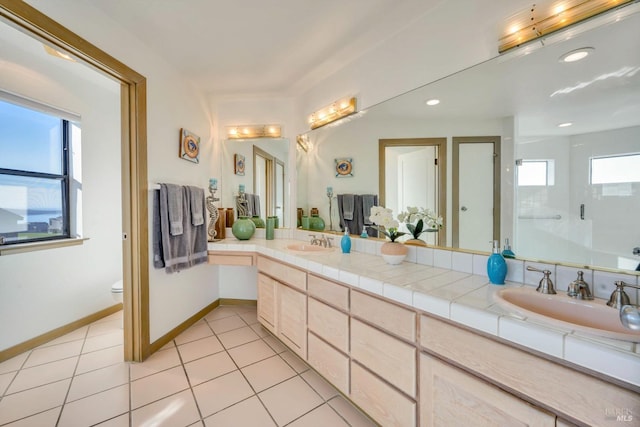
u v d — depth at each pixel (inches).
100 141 107.3
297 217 116.0
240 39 76.5
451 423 41.3
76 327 98.0
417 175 70.0
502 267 50.6
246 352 85.1
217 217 114.7
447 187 64.2
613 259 42.9
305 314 73.6
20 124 87.5
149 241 82.4
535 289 47.4
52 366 75.7
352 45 78.8
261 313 96.4
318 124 99.6
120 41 70.6
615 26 41.9
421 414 45.5
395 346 49.5
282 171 117.0
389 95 75.2
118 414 58.4
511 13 51.4
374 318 53.8
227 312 117.9
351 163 88.9
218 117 120.1
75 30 59.3
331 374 64.4
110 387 67.2
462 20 59.1
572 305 42.0
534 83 50.7
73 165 101.2
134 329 78.5
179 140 96.8
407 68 70.4
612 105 42.6
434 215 67.1
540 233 50.8
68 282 95.8
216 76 98.5
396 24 69.5
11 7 48.7
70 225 100.5
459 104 61.2
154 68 83.5
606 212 43.6
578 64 45.6
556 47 47.7
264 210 119.7
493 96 55.9
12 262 80.7
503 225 55.8
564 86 47.3
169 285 91.4
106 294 109.7
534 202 51.4
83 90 101.0
